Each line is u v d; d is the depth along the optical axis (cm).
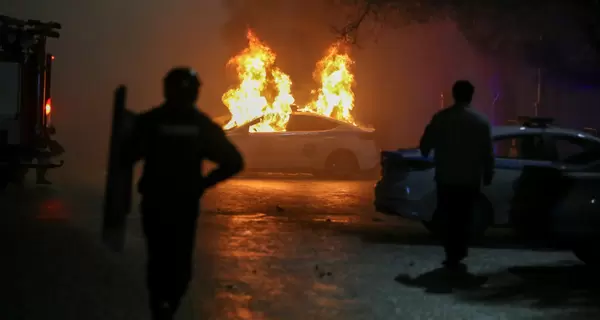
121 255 1041
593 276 977
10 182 1877
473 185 941
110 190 601
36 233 1188
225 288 870
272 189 1933
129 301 801
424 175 1173
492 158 945
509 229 1391
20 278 892
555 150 1195
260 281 909
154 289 602
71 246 1090
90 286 862
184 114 607
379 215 1499
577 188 1013
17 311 752
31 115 1820
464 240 954
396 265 1017
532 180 1074
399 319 754
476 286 909
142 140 600
